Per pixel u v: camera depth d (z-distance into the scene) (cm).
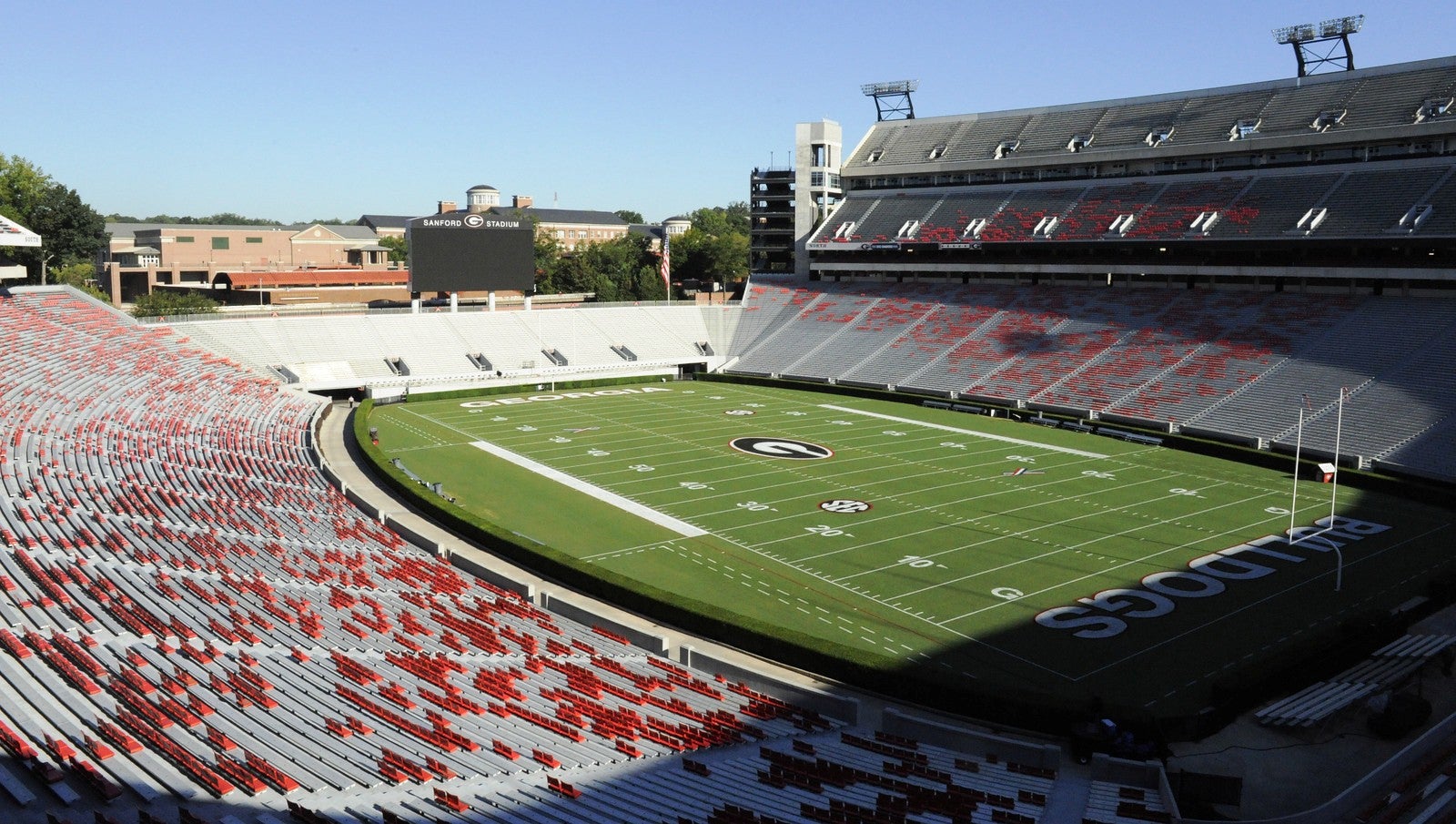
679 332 8650
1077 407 6181
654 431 5934
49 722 1825
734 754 2120
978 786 2028
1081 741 2206
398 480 4403
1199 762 2217
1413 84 6669
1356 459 4822
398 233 15000
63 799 1551
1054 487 4591
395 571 3322
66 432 4384
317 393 6962
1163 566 3491
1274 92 7394
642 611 3084
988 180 8662
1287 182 6925
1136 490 4541
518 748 2033
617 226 18100
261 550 3291
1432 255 6075
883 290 8738
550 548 3534
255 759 1780
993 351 7206
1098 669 2695
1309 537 3800
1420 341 5556
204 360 6500
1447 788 1945
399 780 1795
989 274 8438
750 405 6888
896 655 2794
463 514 3903
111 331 6475
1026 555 3616
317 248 12950
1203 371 6094
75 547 2945
